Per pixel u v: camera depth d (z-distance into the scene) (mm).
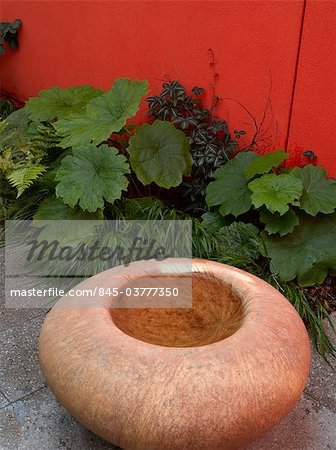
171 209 4090
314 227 3549
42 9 5457
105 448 2305
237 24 3854
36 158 4285
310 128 3660
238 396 1852
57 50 5453
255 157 3811
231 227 3602
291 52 3609
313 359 2932
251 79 3889
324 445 2352
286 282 3430
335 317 3305
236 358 1911
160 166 3934
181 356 1902
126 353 1926
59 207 3865
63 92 4750
